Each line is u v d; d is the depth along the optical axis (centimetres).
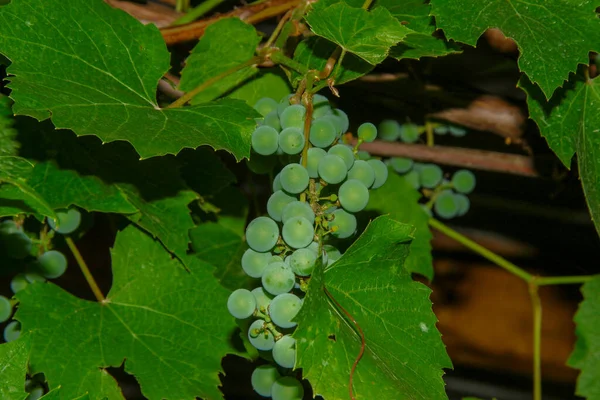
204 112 58
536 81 57
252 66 66
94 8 60
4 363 52
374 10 58
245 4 70
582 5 58
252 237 56
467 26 58
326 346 54
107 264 116
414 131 79
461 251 116
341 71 62
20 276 67
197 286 67
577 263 106
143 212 65
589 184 62
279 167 66
